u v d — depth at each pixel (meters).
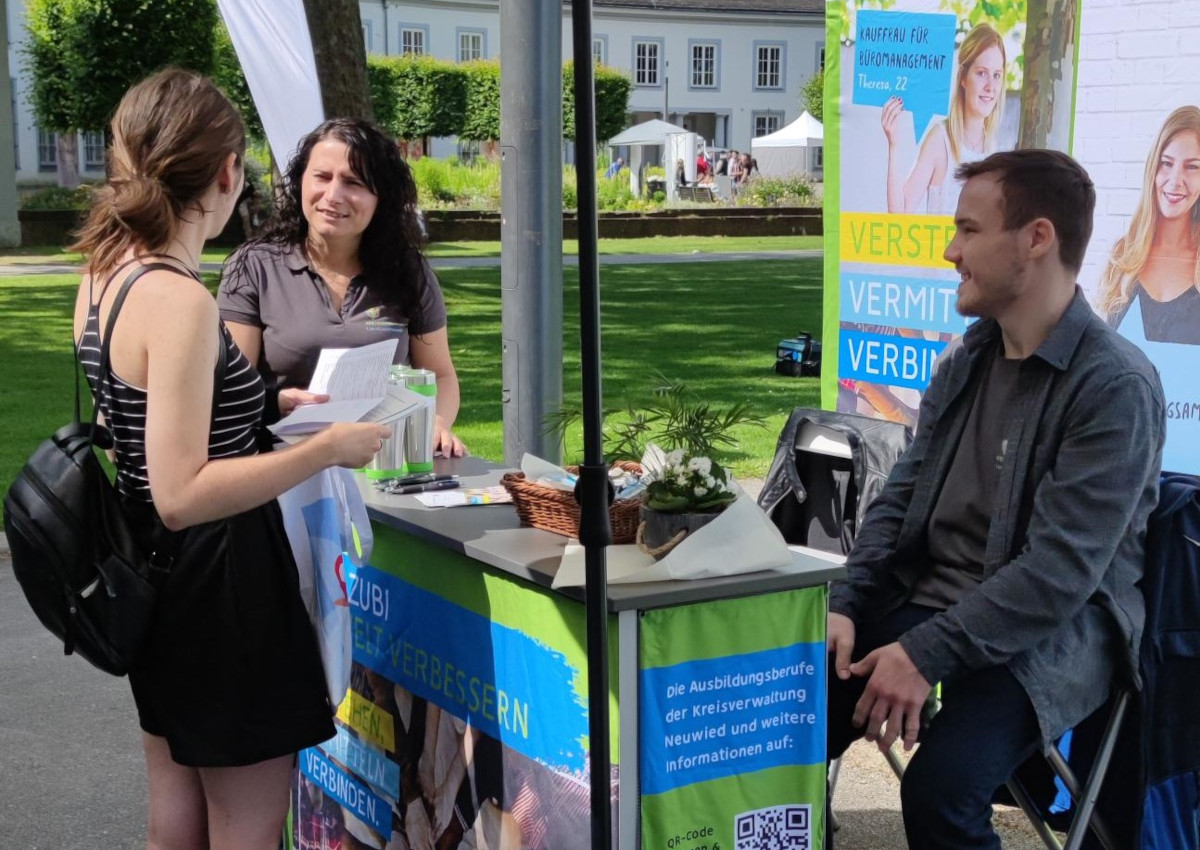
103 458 6.37
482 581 2.51
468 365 10.98
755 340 12.88
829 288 4.75
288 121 5.86
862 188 4.57
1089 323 2.61
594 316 2.03
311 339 3.44
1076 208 2.58
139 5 21.92
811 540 3.64
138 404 2.25
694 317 14.73
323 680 2.49
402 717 2.83
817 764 2.43
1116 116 3.83
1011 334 2.66
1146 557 2.65
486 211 26.84
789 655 2.38
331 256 3.50
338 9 12.80
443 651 2.66
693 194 39.06
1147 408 2.53
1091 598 2.61
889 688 2.54
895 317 4.50
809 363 10.65
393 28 46.50
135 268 2.26
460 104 38.94
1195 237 3.65
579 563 2.32
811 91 47.81
